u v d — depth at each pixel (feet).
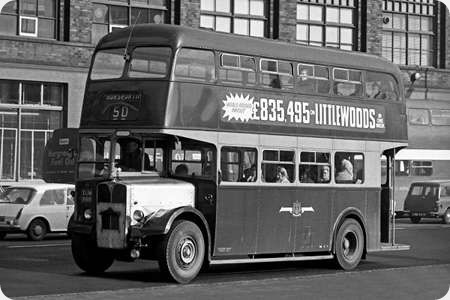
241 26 134.41
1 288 46.91
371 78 64.90
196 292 46.60
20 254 68.13
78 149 54.80
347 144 62.54
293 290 48.49
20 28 114.83
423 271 61.62
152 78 52.19
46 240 86.63
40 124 115.96
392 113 66.39
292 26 138.62
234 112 54.80
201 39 53.36
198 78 53.01
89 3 118.93
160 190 52.06
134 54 53.36
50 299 42.24
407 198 129.70
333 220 61.52
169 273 50.55
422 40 159.53
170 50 52.08
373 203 64.64
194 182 53.83
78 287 48.06
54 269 57.77
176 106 51.80
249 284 51.24
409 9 157.79
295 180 58.70
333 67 61.77
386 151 66.85
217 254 53.72
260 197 56.29
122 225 50.70
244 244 55.31
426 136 135.85
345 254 62.28
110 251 54.19
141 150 53.36
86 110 54.80
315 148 60.03
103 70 54.60
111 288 48.03
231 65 54.90
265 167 56.70
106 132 53.47
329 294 47.01
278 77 57.88
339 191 61.87
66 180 74.54
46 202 86.63
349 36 147.84
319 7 144.56
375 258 72.13
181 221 51.42
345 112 62.49
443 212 127.13
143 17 124.06
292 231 58.44
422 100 136.15
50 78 115.75
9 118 114.01
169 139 53.62
